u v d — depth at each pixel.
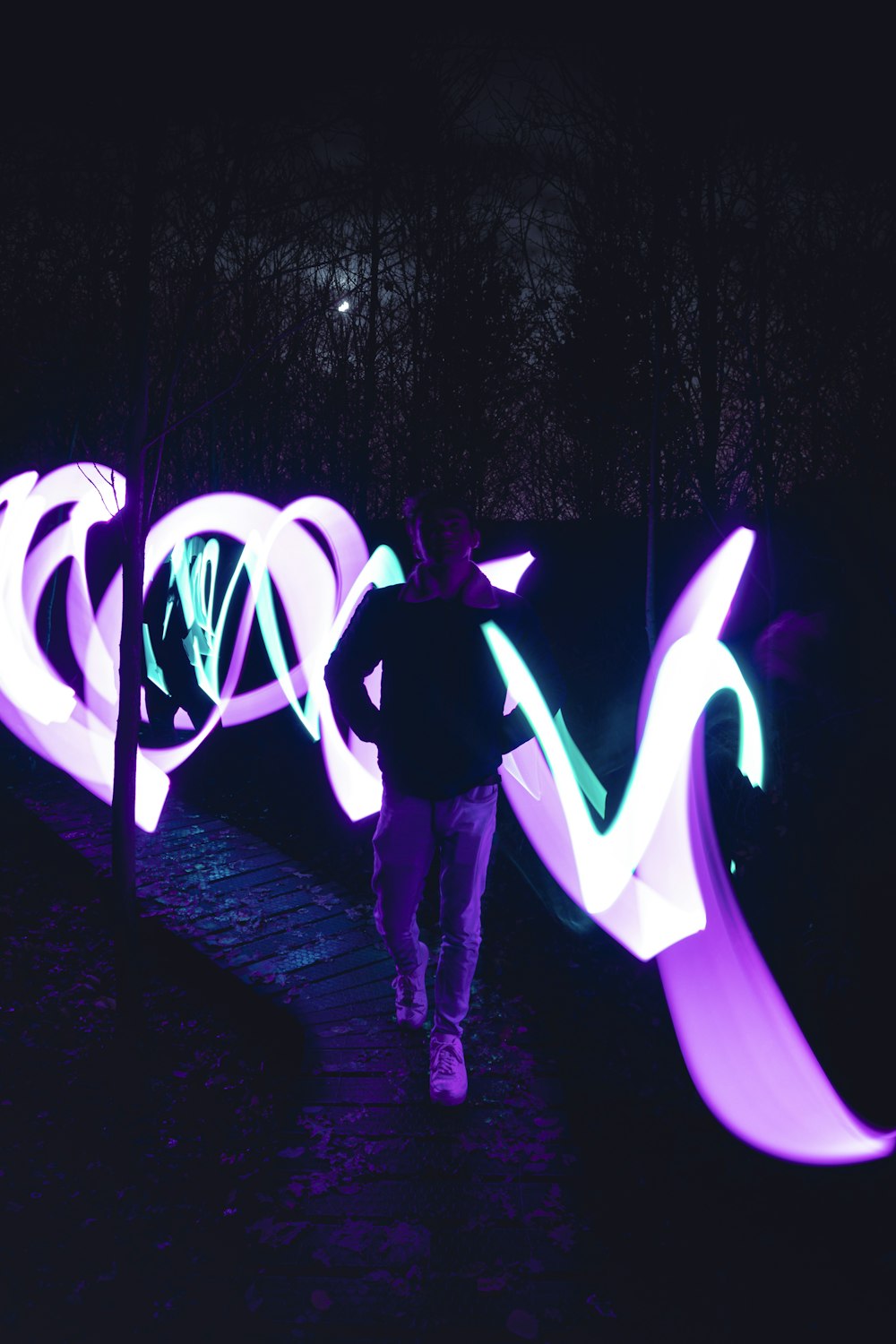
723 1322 2.88
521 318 7.37
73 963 5.40
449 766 3.55
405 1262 2.96
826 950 4.82
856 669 5.99
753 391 5.39
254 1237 3.10
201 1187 3.49
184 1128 3.88
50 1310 2.88
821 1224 3.34
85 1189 3.46
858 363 5.21
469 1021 4.38
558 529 9.98
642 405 6.12
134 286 3.71
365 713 3.72
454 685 3.54
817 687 6.12
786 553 6.65
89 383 6.34
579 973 5.20
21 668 8.92
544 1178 3.33
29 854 7.24
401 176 6.27
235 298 6.57
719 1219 3.36
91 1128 3.85
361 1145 3.48
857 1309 2.95
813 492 6.01
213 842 7.02
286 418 11.12
